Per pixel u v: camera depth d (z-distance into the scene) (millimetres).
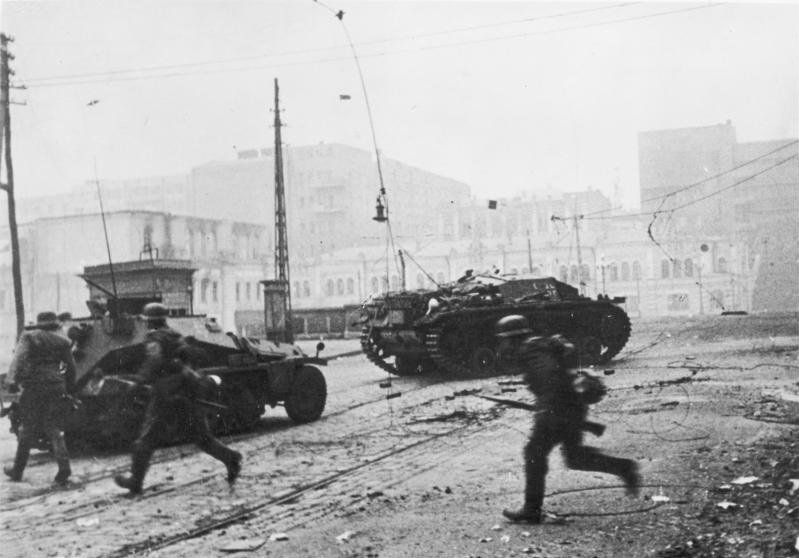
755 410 11164
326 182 76500
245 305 55781
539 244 62312
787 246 55594
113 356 10359
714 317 45531
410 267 64062
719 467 7762
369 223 79875
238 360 11570
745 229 56594
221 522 6613
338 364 25344
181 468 8961
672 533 5746
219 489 7836
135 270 24219
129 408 10141
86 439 10883
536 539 5754
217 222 58312
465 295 19672
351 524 6391
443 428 11164
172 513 6977
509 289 20312
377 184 81812
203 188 71750
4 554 5875
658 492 6922
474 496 7141
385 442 10203
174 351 7934
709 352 22016
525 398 14148
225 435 11352
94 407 10266
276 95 30406
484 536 5895
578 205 68312
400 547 5730
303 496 7430
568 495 6965
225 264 54500
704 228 58344
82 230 47688
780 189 54469
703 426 10062
